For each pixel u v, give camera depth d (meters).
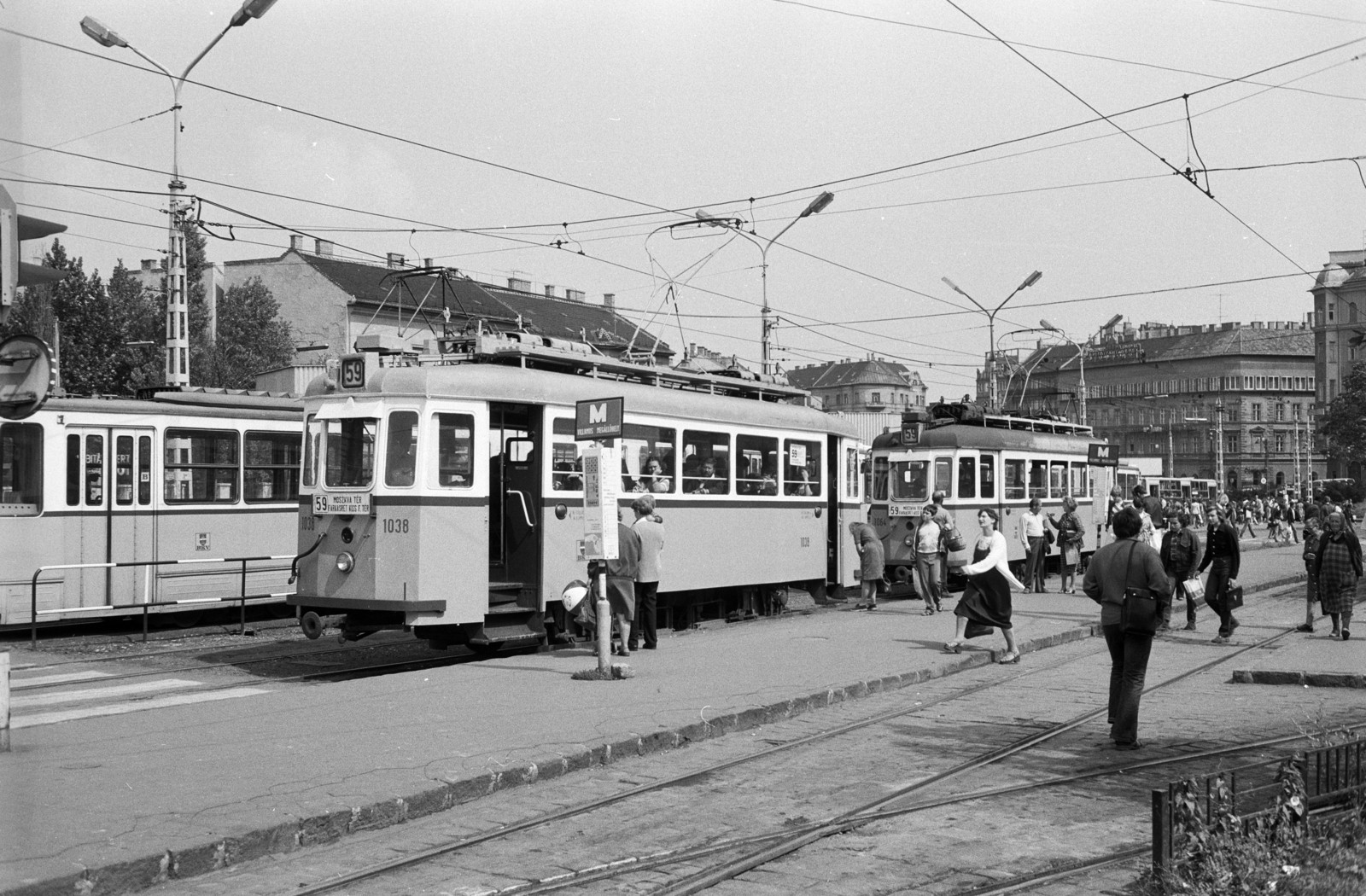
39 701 12.83
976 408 29.75
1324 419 78.81
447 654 17.16
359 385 15.35
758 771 9.73
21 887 6.10
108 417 18.75
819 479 23.02
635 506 16.27
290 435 21.23
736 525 20.52
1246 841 6.29
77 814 7.49
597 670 13.44
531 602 16.30
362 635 15.41
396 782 8.47
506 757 9.32
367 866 7.11
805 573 22.45
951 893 6.66
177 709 11.38
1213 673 15.40
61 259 44.84
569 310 63.81
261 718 10.91
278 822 7.38
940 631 18.77
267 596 20.08
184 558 19.52
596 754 9.76
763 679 13.42
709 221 26.97
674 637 18.33
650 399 18.53
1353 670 14.51
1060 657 16.95
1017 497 30.12
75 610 18.14
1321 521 19.86
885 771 9.73
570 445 16.86
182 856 6.82
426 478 14.97
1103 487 35.28
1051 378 133.88
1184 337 126.31
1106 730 11.48
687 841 7.72
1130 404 127.44
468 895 6.62
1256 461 119.94
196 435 19.81
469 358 16.55
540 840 7.77
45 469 18.08
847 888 6.77
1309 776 7.17
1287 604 25.42
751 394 22.27
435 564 14.97
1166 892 6.07
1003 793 8.96
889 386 126.56
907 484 28.67
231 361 50.84
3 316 7.77
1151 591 10.57
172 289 23.19
